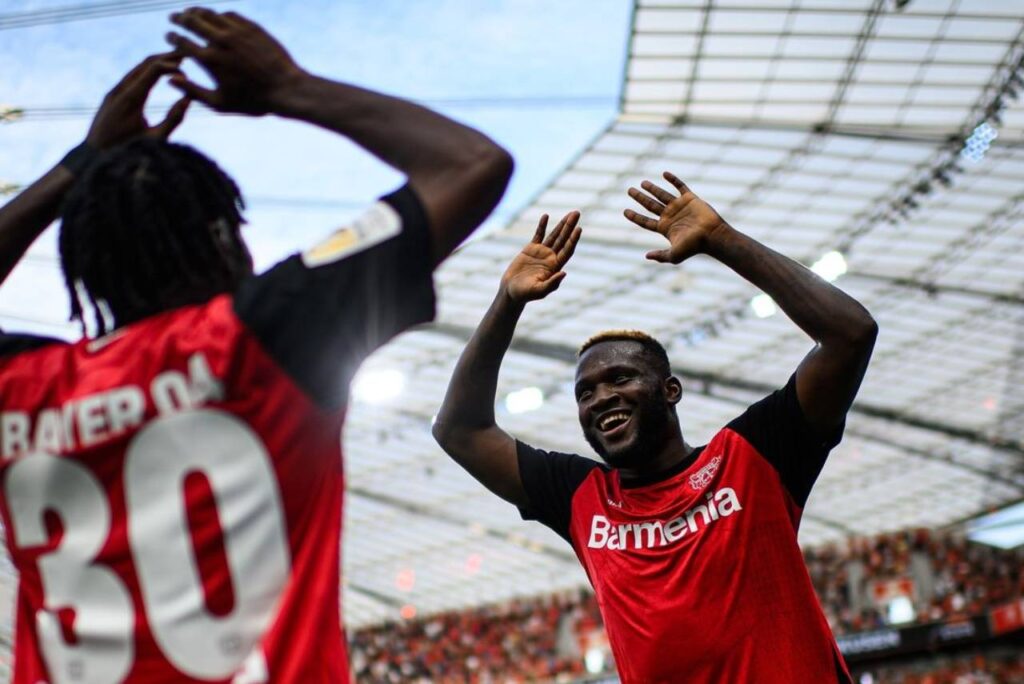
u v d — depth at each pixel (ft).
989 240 84.53
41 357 5.93
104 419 5.55
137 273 5.88
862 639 100.63
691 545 11.03
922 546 113.70
